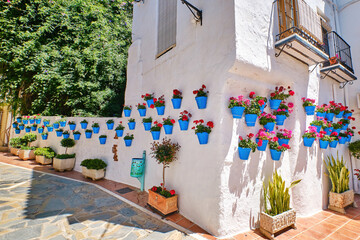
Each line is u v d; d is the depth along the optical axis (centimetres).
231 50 319
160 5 579
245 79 361
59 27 945
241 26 325
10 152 1054
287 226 334
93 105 913
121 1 1084
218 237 307
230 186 326
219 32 350
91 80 938
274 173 376
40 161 801
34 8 903
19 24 891
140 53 668
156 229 327
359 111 616
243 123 361
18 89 1028
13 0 851
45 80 872
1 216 351
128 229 324
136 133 598
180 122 397
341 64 539
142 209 410
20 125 1037
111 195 492
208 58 372
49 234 299
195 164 371
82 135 760
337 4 701
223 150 325
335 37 625
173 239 288
